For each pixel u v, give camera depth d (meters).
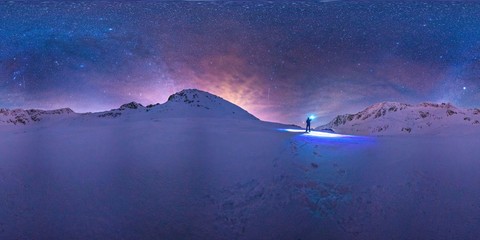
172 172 18.66
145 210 16.47
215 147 21.31
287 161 19.41
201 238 15.49
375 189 17.77
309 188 17.73
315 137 23.06
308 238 15.65
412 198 17.31
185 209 16.58
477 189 17.75
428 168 19.06
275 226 16.03
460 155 20.39
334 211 16.81
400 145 21.73
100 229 15.59
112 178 18.23
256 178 18.22
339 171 18.84
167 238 15.38
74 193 17.30
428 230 15.95
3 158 20.17
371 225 16.23
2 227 15.61
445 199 17.25
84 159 20.08
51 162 19.78
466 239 15.57
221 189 17.66
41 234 15.38
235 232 15.84
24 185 17.75
